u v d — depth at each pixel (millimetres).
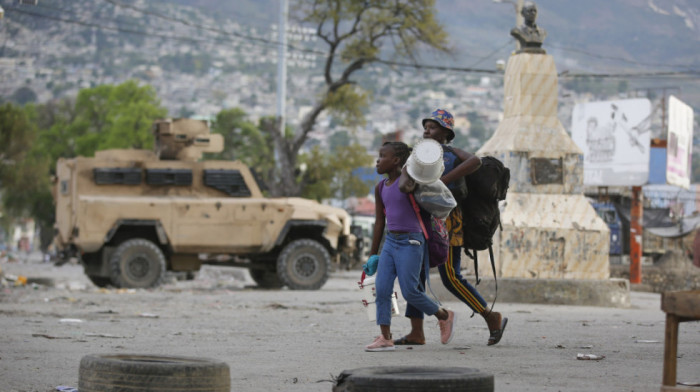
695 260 16266
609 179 30500
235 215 22562
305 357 7965
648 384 6402
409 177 7953
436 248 8266
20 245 117875
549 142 17578
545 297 16438
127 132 83438
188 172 23078
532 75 17719
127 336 10016
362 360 7734
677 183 32031
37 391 6152
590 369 7180
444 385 4906
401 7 42688
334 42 43750
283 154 44375
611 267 31609
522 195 17422
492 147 17922
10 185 40062
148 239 22641
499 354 8156
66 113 98812
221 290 21984
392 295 8570
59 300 16859
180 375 5031
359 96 44344
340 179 55031
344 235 24062
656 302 19594
